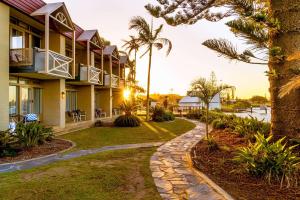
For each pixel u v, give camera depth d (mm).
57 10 12070
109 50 21859
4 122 10195
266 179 4781
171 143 10234
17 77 12516
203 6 9844
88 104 18812
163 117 21281
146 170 6086
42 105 14227
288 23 5617
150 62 21578
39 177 5461
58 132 12883
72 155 7941
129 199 4270
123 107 18203
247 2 5387
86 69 16406
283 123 5875
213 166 6105
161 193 4547
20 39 12523
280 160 4887
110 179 5316
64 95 14562
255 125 9141
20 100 12781
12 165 6633
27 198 4289
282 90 4875
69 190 4641
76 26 16828
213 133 12352
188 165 6516
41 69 11148
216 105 31859
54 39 14172
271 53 5363
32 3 11742
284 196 4078
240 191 4387
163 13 10930
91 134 12906
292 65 5641
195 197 4316
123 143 10289
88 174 5672
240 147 7043
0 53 10016
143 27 21062
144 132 13805
